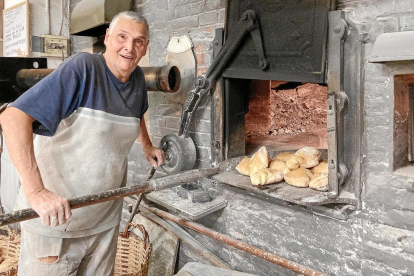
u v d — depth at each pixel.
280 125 2.70
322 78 1.43
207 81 1.84
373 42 1.33
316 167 1.63
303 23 1.48
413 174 1.32
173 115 2.26
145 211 2.35
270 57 1.61
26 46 3.36
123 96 1.48
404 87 1.37
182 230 2.19
